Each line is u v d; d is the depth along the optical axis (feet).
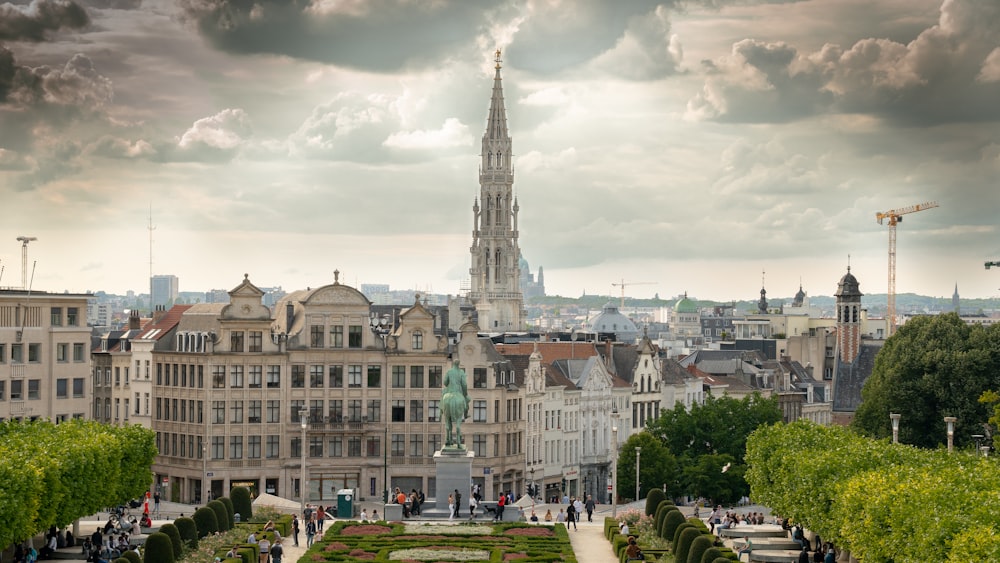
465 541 522.06
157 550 442.09
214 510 521.65
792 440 560.20
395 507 589.32
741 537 561.84
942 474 424.46
